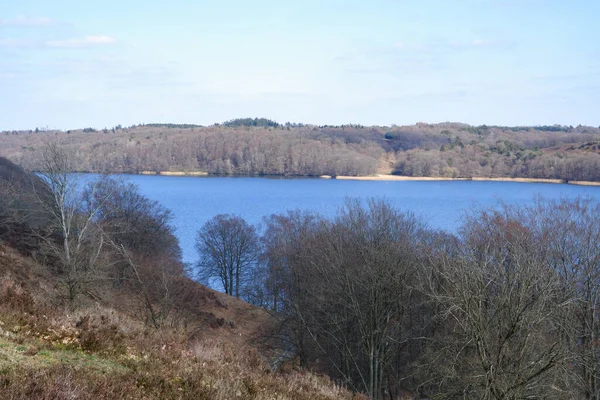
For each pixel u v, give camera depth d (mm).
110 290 28219
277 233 57938
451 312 24594
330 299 32781
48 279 27781
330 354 37375
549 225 33031
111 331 12109
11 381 7320
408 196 135750
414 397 30266
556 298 23250
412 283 31297
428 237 39031
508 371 19797
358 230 35031
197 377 10375
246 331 39656
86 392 7527
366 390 30312
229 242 71188
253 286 60625
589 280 26953
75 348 10656
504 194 123000
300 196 150500
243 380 11461
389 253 31797
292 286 40344
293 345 36969
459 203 112188
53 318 12109
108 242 32781
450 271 23484
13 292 13094
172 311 29719
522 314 20016
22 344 9898
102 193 40156
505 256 25547
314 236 41438
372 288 30156
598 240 29438
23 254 31156
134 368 10055
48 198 30688
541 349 21062
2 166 56750
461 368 24828
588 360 23047
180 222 109438
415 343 35062
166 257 45062
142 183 185375
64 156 28281
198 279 72125
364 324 31203
